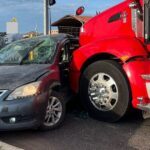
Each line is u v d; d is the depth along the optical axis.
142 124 6.05
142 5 6.00
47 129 5.67
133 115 6.49
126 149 4.94
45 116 5.58
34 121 5.36
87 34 6.93
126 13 6.34
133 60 5.87
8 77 5.54
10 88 5.34
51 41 6.71
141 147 5.02
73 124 6.02
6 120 5.25
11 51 6.74
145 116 5.90
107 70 6.07
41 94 5.45
